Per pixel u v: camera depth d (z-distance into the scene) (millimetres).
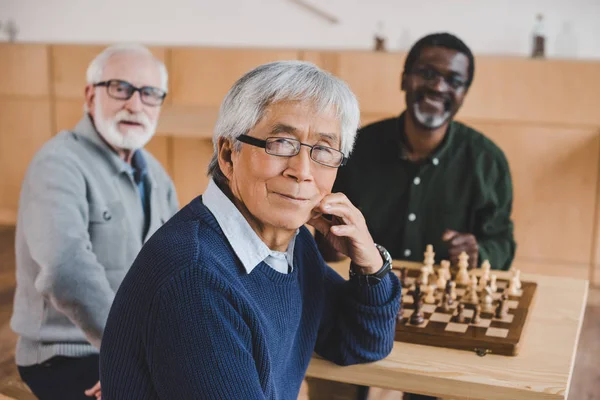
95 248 2070
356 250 1505
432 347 1634
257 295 1280
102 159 2125
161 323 1155
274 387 1332
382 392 2891
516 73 4078
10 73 4887
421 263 2309
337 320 1587
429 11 4625
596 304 3977
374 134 2547
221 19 5004
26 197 1978
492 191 2498
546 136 4094
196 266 1174
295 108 1210
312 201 1276
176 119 4395
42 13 5277
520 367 1528
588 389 3064
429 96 2375
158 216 2312
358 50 4668
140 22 5141
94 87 2176
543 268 4223
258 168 1229
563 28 4410
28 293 2004
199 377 1147
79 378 1963
